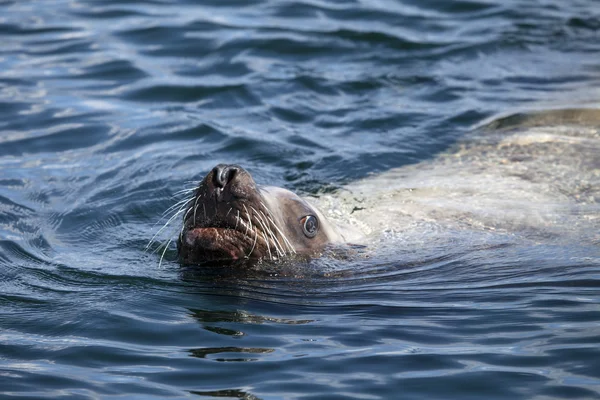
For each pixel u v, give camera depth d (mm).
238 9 59688
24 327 26031
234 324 26016
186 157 41125
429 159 41188
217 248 28875
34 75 50031
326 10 59438
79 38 55125
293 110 46344
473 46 53719
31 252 32125
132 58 52281
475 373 22672
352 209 35281
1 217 35156
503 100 46938
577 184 36969
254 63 51594
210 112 46156
